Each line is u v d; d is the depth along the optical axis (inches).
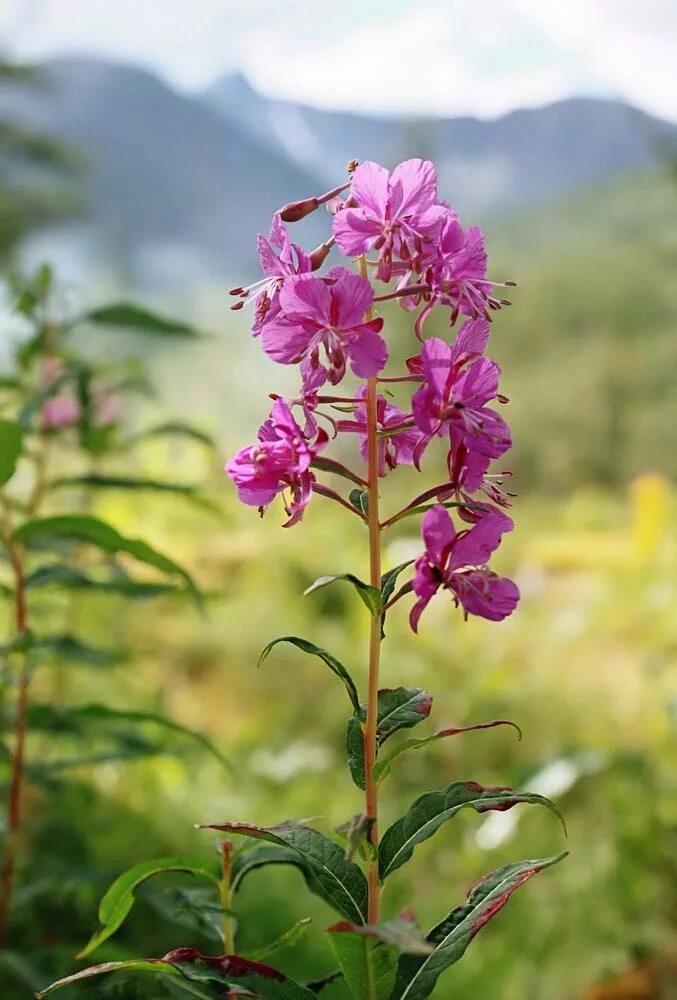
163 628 266.2
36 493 120.2
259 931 135.2
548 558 391.9
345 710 228.5
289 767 187.5
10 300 121.3
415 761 197.6
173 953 59.3
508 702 219.3
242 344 597.9
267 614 276.2
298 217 61.9
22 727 106.7
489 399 60.1
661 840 155.8
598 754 161.6
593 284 748.0
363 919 59.6
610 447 706.2
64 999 93.6
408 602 259.0
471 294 59.6
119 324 116.3
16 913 121.0
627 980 136.3
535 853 164.7
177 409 481.7
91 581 102.2
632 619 300.5
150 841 155.6
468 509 61.1
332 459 60.4
